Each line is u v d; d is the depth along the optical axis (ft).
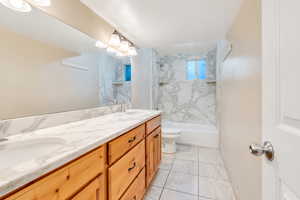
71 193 2.09
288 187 1.42
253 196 3.32
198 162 7.15
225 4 4.46
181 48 9.68
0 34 2.82
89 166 2.44
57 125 3.84
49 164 1.74
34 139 2.71
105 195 2.88
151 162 5.30
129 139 3.79
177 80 11.60
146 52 9.25
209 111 10.82
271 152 1.72
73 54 4.52
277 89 1.63
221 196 4.82
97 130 3.29
